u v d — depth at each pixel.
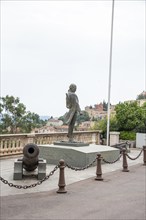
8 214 7.26
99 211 7.66
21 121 40.31
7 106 39.97
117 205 8.26
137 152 23.44
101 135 28.73
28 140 18.97
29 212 7.45
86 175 12.73
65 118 17.05
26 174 11.66
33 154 11.12
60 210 7.68
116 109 30.66
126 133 29.03
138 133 27.42
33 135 19.16
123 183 11.31
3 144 17.39
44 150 16.02
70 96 16.84
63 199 8.76
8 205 8.02
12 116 40.41
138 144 27.28
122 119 29.56
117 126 29.92
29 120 41.59
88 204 8.30
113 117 30.81
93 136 26.23
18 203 8.23
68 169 14.31
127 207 8.07
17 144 18.28
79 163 14.80
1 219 6.89
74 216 7.21
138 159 19.05
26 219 6.91
